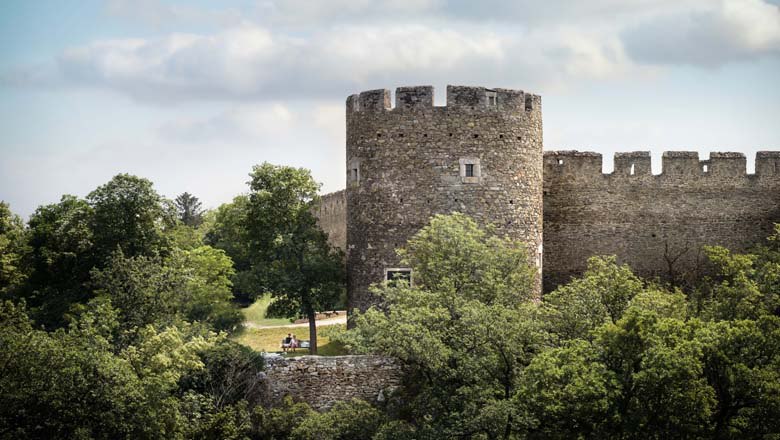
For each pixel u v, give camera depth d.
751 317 44.28
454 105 47.44
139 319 46.75
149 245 54.19
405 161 47.44
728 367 38.31
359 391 44.34
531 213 49.12
